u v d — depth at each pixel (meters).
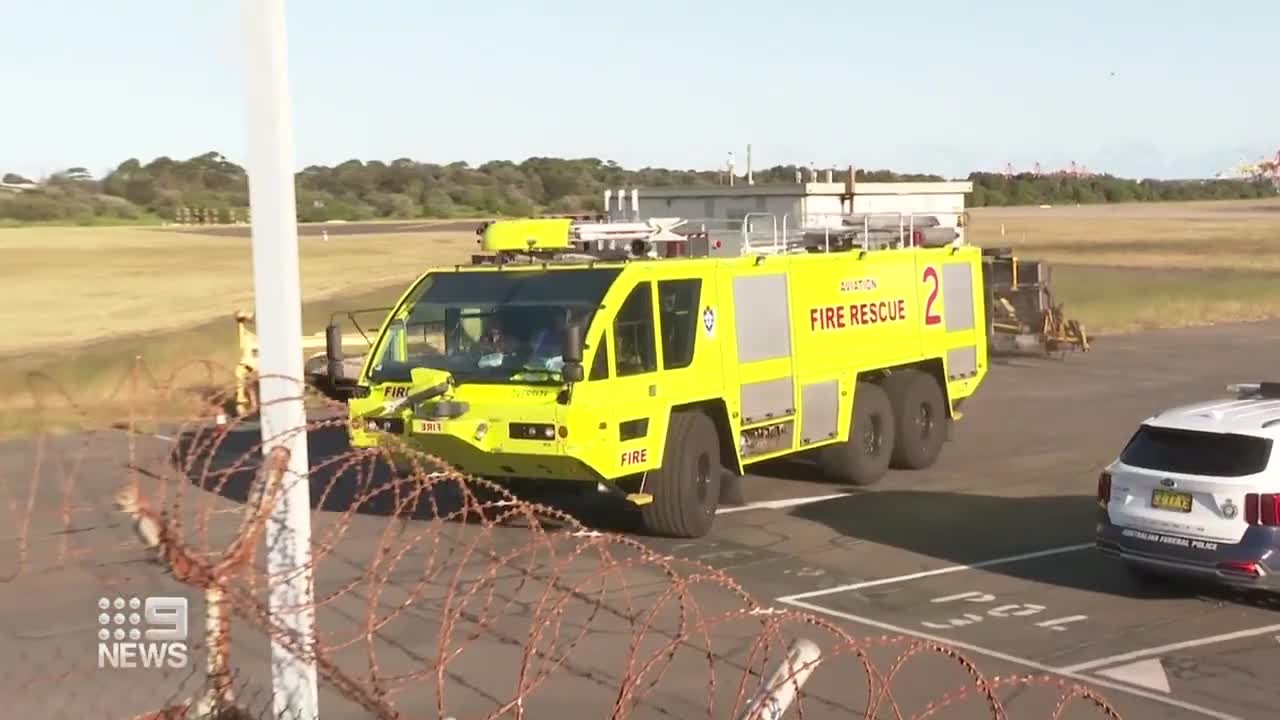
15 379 22.11
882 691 5.74
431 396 11.55
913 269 16.14
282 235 4.94
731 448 13.15
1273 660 8.88
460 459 11.75
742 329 13.22
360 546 11.69
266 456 4.80
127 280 49.84
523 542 12.05
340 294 41.31
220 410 6.19
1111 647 9.16
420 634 9.11
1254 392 11.59
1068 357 29.75
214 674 4.69
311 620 4.91
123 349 27.20
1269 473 9.54
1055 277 56.00
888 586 10.82
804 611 10.02
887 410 15.59
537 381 11.42
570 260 12.65
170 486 8.22
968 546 12.27
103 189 112.88
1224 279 55.00
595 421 11.45
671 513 12.32
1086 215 122.00
